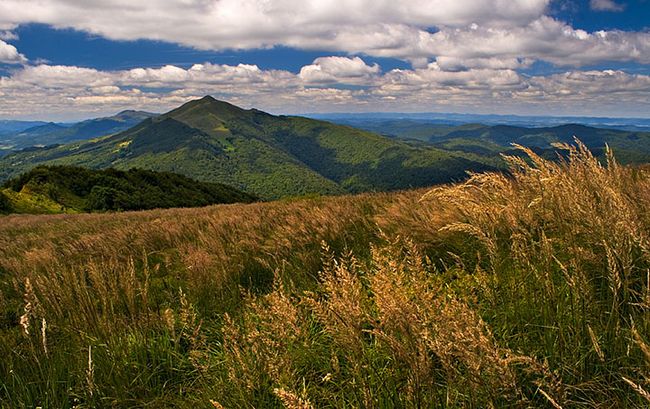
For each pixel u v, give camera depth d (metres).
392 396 2.07
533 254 3.00
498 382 1.78
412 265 2.61
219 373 3.16
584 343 2.34
